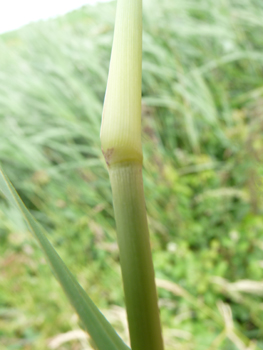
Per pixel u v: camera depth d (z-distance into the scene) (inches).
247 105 21.4
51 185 22.6
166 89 23.4
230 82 23.4
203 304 14.4
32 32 26.7
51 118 25.3
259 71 22.7
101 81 25.3
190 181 20.0
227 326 12.5
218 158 21.2
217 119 20.9
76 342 15.4
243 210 16.4
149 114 21.1
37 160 22.6
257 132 16.2
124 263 1.8
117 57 1.9
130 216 1.8
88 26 28.4
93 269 18.7
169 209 18.7
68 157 24.5
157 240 18.3
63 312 17.2
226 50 22.7
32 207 25.1
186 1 24.5
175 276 15.5
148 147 20.4
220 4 22.8
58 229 21.2
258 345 12.2
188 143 22.5
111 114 1.8
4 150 23.8
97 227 19.4
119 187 1.8
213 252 15.4
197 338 13.1
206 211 18.2
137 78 1.9
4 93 24.9
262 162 15.9
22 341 16.8
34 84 23.0
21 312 18.1
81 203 22.2
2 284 18.8
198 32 22.2
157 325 1.8
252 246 14.9
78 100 24.2
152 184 19.6
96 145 21.6
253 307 13.5
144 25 23.9
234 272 15.0
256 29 22.9
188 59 24.3
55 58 24.2
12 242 21.4
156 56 23.4
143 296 1.8
